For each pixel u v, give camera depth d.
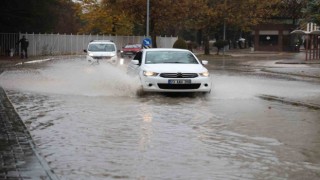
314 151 8.88
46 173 7.08
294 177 7.19
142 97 16.44
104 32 72.69
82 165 7.75
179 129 10.80
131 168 7.59
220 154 8.56
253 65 41.03
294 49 81.56
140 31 83.94
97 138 9.81
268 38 82.75
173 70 16.56
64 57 50.62
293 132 10.66
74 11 79.25
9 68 31.61
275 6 77.44
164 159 8.16
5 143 9.11
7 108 13.66
